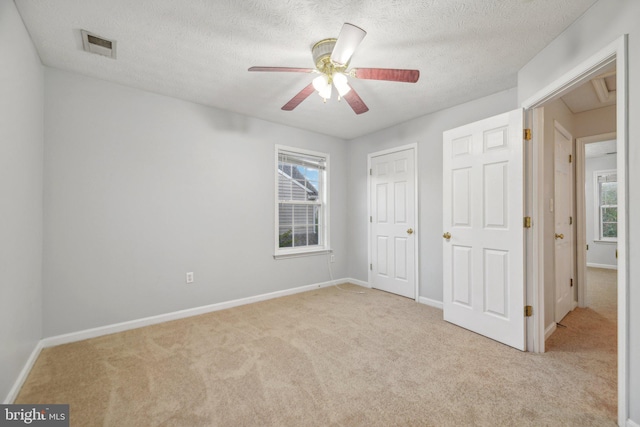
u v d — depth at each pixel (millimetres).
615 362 2076
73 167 2445
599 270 5590
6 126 1562
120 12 1718
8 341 1605
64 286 2402
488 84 2670
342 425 1460
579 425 1456
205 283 3162
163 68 2379
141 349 2287
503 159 2391
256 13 1724
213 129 3229
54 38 1974
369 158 4246
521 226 2262
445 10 1704
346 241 4605
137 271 2752
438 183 3350
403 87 2727
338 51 1562
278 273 3775
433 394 1707
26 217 1925
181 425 1466
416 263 3566
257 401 1649
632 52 1370
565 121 3084
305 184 4215
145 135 2799
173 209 2959
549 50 2041
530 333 2254
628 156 1385
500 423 1470
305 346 2334
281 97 2957
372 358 2135
